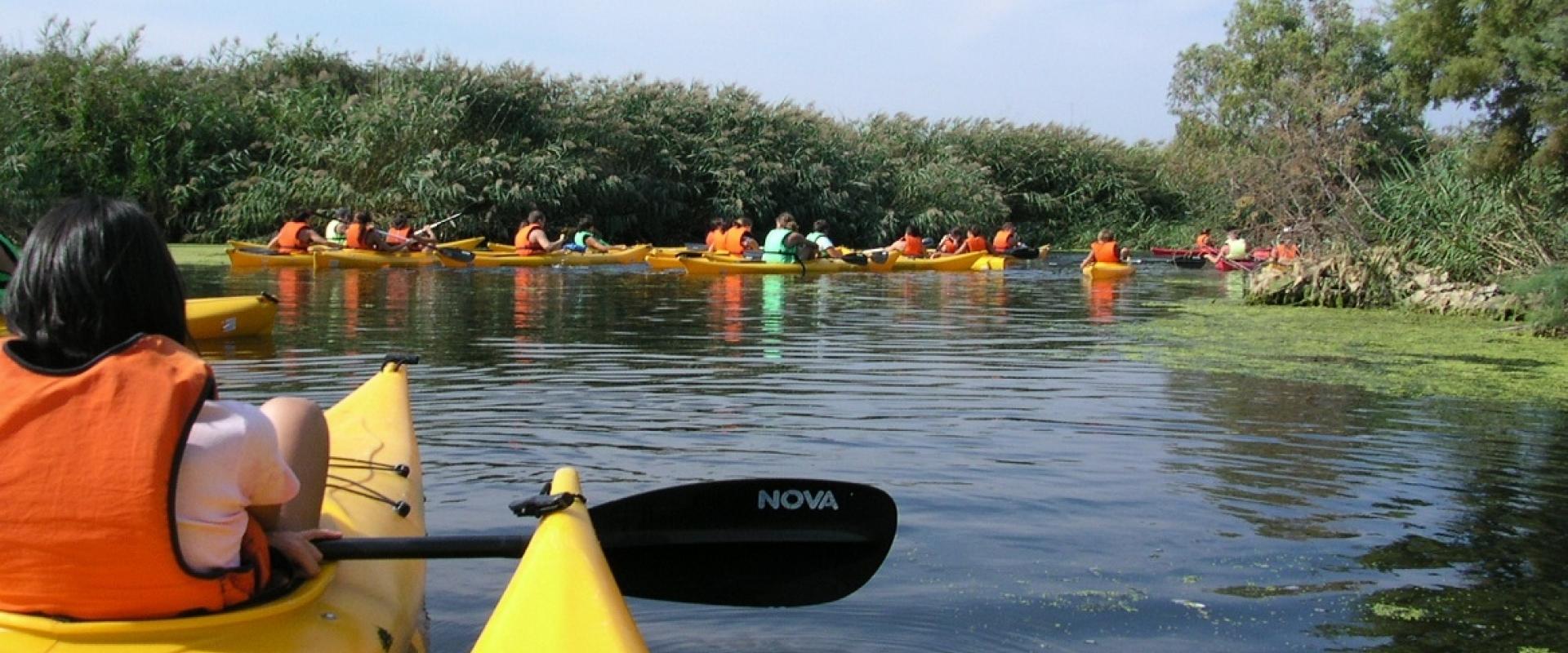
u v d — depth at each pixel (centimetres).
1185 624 389
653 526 387
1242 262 2458
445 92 2833
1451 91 1418
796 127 3434
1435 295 1452
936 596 414
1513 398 794
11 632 257
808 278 2056
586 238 2431
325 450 320
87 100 2656
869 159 3597
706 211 3350
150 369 251
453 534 469
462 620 381
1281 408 752
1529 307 1316
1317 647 370
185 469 256
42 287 254
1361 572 439
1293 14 3700
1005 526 491
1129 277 2259
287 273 1889
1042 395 792
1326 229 1733
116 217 258
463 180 2759
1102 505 523
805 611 400
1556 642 374
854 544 396
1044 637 378
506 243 2877
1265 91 3541
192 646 261
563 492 329
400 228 2255
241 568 269
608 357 961
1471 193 1502
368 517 365
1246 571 441
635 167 3247
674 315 1321
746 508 393
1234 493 546
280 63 3278
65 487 246
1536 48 1297
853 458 604
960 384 834
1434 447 639
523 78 2967
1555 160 1337
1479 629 386
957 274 2258
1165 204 4153
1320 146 1827
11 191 2409
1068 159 4038
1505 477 578
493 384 814
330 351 964
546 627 257
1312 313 1454
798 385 823
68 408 249
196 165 2731
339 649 278
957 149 3925
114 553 249
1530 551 465
